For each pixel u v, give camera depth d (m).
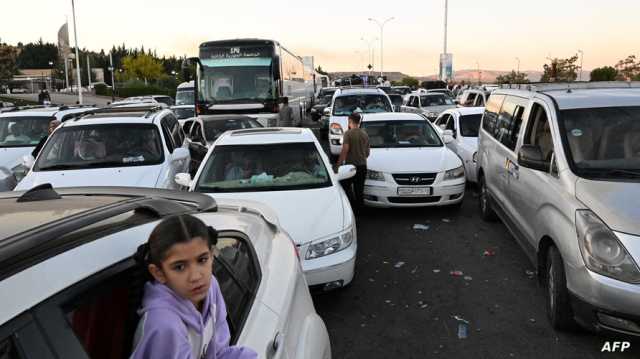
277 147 6.75
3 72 51.69
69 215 2.03
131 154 7.72
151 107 9.58
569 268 4.13
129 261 1.84
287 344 2.52
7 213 2.08
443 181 8.41
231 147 6.76
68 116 10.23
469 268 6.19
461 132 11.79
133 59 88.62
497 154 7.15
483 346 4.38
